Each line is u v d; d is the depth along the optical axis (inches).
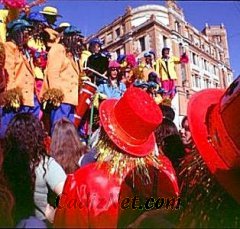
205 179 75.0
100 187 78.1
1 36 158.6
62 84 160.9
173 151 105.7
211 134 80.9
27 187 81.2
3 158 84.2
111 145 86.0
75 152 107.1
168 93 245.1
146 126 86.4
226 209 72.2
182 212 76.1
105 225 75.7
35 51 169.2
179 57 259.4
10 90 140.4
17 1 164.9
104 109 90.0
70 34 180.2
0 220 70.2
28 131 89.5
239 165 75.1
